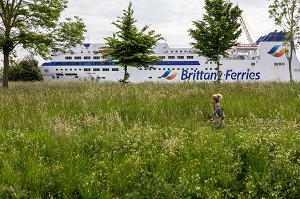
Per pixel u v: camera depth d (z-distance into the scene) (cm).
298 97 1373
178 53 5950
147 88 1775
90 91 1614
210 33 3038
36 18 2369
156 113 1105
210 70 5931
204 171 607
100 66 6000
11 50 2419
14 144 712
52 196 515
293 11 2848
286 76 6069
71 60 6019
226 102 1308
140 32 2753
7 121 976
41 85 2555
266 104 1262
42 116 1019
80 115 1047
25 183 541
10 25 2344
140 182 566
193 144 716
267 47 6094
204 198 538
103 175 589
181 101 1323
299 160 629
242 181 605
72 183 550
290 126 859
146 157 661
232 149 687
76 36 2488
